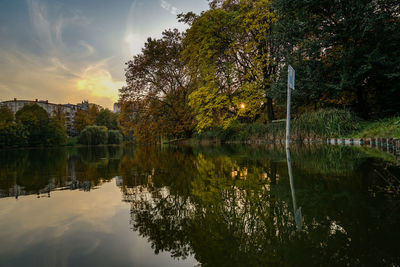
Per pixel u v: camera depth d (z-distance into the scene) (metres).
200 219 1.62
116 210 1.91
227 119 13.79
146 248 1.22
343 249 1.08
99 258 1.11
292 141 10.46
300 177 2.86
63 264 1.04
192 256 1.11
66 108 73.06
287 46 10.34
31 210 1.94
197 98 13.76
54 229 1.50
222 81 13.96
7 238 1.36
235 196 2.17
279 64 11.42
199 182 2.98
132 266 1.03
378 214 1.48
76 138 51.66
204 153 8.21
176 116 18.22
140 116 18.84
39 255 1.14
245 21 11.82
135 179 3.45
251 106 12.62
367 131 8.05
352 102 11.28
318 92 9.79
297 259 1.02
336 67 9.28
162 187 2.78
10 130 36.31
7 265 1.02
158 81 18.45
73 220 1.68
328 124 9.23
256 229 1.39
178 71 18.86
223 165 4.54
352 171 3.04
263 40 12.45
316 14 9.45
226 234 1.35
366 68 7.97
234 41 12.77
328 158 4.61
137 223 1.60
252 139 13.35
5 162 7.89
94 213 1.84
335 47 9.61
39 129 42.09
